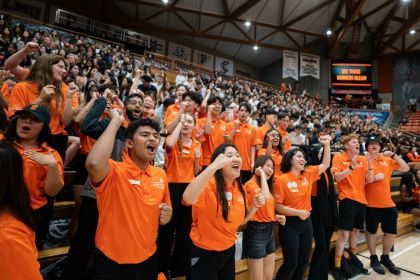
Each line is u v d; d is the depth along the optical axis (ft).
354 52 67.77
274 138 11.17
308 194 8.96
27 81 6.91
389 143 19.43
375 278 11.09
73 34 38.86
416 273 11.57
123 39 52.49
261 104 39.99
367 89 69.00
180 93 10.89
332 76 69.72
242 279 8.89
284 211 8.47
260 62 78.69
